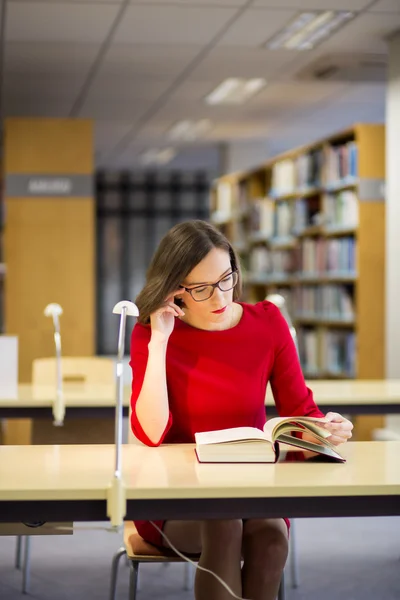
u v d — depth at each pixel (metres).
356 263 7.12
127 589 3.46
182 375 2.50
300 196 8.66
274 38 6.60
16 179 7.18
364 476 2.01
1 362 4.18
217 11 5.90
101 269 14.98
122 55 7.06
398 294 6.39
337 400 3.84
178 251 2.42
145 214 15.04
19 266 7.21
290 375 2.59
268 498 1.91
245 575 2.17
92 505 1.89
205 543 2.12
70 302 7.26
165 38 6.56
